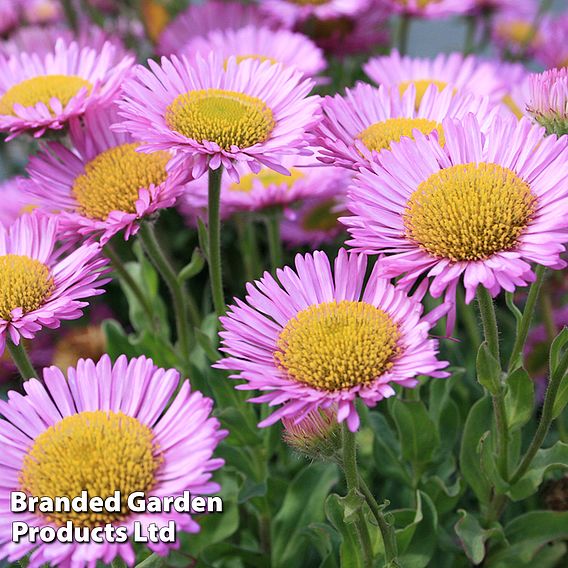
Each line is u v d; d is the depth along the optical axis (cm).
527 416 51
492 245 48
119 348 57
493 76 61
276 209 59
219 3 72
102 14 87
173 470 46
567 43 75
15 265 51
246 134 52
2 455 47
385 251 48
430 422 54
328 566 53
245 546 57
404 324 48
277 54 63
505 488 52
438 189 49
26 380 51
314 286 49
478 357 50
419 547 53
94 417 47
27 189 53
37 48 70
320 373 47
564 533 54
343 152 51
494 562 54
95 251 51
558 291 62
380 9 72
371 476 57
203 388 56
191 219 65
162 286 66
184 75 53
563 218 47
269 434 55
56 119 54
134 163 53
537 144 49
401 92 60
